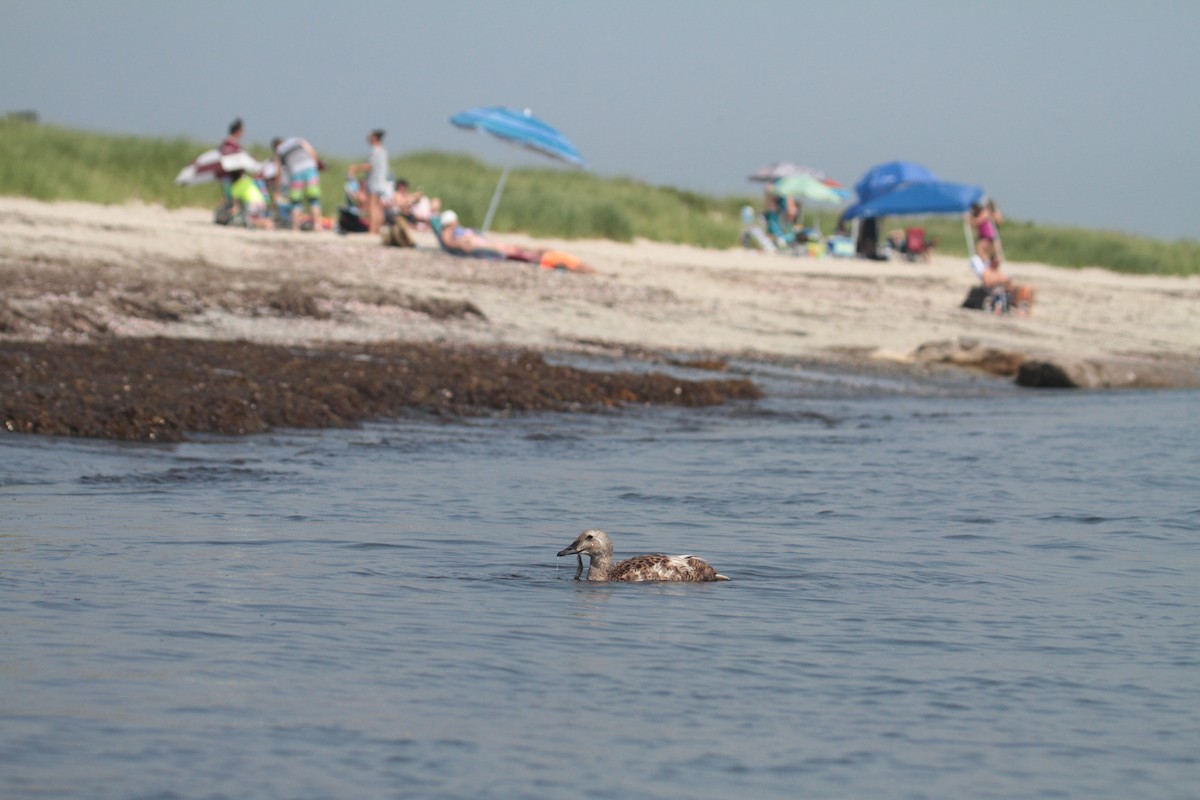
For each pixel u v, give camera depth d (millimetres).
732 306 108750
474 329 86000
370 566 33188
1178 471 54344
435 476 47938
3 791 17969
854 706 23438
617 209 150500
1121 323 128625
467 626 27734
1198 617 30688
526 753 20453
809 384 83750
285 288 86188
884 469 53344
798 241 170750
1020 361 96562
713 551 37031
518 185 171875
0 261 81875
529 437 58844
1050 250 198875
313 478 46125
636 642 27031
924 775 20297
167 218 116500
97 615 26891
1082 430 67750
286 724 21125
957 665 26188
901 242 178125
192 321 76125
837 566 35438
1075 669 26141
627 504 44219
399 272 99688
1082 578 34844
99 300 74812
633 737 21406
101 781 18484
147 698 21922
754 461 54625
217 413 55062
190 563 32219
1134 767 20891
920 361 97250
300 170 121125
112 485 42781
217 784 18641
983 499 47031
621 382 72375
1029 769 20672
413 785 19016
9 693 21750
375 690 23062
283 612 28031
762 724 22281
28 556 31922
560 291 102438
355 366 67750
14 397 52312
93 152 131875
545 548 36531
